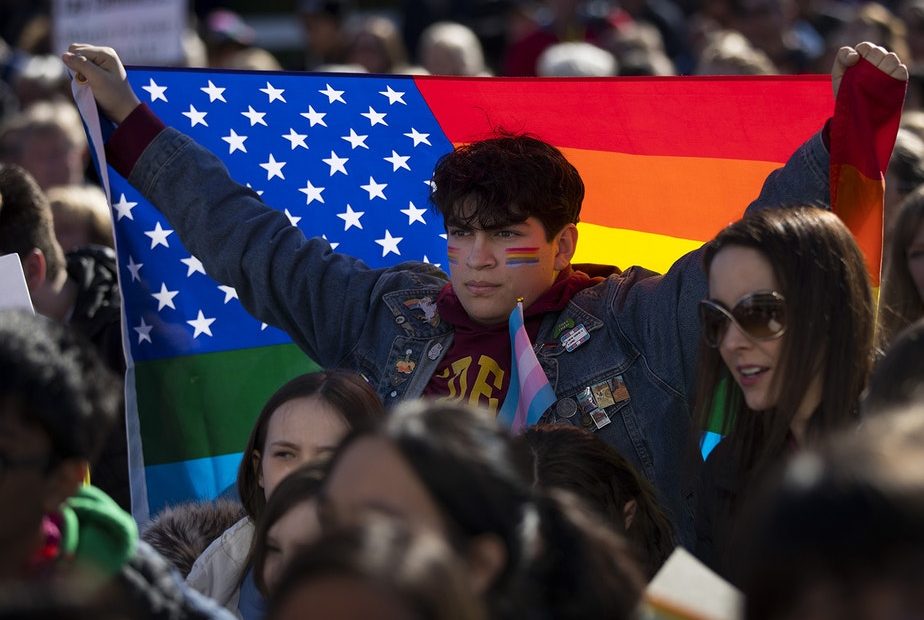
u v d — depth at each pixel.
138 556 3.76
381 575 2.40
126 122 6.14
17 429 3.30
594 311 5.73
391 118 6.81
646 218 6.54
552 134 6.64
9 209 6.57
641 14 18.28
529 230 5.56
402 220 6.75
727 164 6.41
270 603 2.58
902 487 2.26
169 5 12.98
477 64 14.57
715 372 4.86
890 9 19.38
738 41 11.29
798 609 2.31
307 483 4.44
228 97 6.63
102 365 3.58
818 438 4.51
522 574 3.08
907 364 3.74
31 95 14.20
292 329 6.15
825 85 6.27
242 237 6.03
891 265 6.16
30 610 2.25
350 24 19.39
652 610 3.44
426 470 3.05
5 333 3.38
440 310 5.89
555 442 4.59
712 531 4.91
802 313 4.50
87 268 7.04
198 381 6.49
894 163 7.45
